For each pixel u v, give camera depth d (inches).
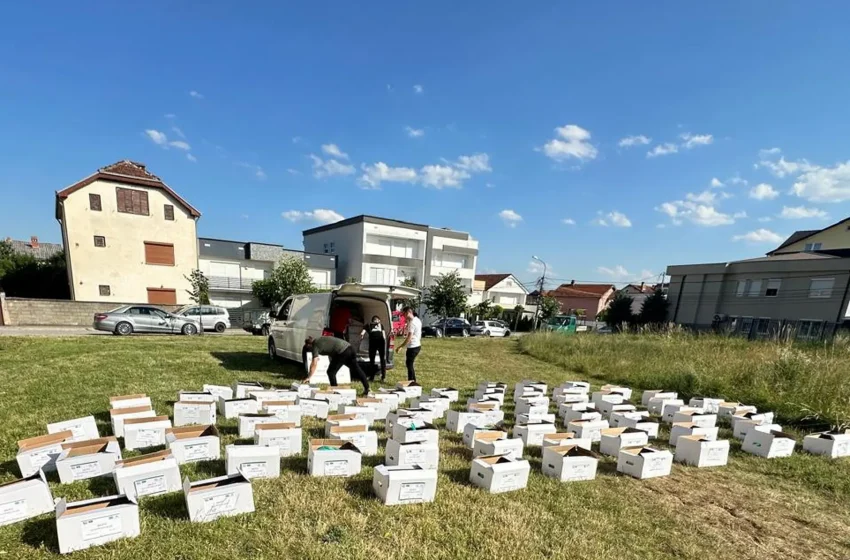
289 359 318.3
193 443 126.0
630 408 224.5
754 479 147.6
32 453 113.2
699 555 96.8
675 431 181.0
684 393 296.4
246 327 758.5
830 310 859.4
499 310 1590.8
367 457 146.2
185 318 669.9
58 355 294.4
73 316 759.1
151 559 80.4
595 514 112.7
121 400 167.8
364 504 107.6
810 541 107.3
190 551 83.2
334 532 93.0
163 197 877.2
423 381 306.2
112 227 825.5
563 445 147.3
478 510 109.3
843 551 103.1
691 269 1133.1
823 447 176.9
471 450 160.1
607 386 291.1
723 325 1021.8
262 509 101.3
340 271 1360.7
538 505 115.3
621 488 132.3
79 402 180.1
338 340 242.4
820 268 877.8
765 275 971.3
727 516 118.0
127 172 856.3
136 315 618.5
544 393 277.7
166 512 96.9
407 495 110.0
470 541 94.7
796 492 138.6
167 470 105.5
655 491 132.1
